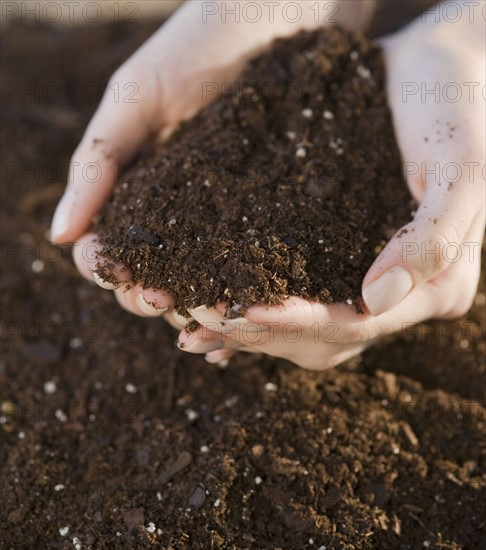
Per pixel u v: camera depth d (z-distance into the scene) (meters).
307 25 0.46
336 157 0.41
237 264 0.38
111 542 0.39
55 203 0.50
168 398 0.42
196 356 0.43
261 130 0.42
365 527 0.39
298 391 0.42
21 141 0.52
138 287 0.39
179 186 0.41
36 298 0.46
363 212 0.40
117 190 0.41
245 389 0.42
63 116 0.53
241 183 0.40
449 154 0.40
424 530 0.39
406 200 0.41
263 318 0.37
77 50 0.56
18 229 0.49
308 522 0.39
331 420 0.41
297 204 0.40
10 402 0.43
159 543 0.38
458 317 0.43
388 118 0.42
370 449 0.41
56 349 0.44
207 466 0.40
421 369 0.44
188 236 0.39
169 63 0.44
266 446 0.40
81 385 0.43
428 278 0.38
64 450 0.41
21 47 0.56
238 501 0.39
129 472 0.40
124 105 0.43
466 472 0.40
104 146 0.43
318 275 0.39
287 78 0.43
